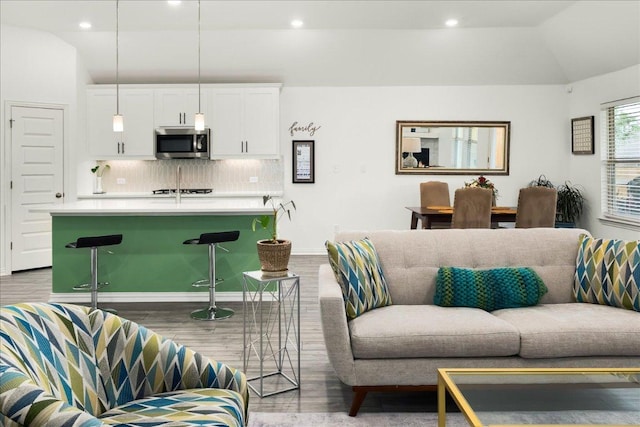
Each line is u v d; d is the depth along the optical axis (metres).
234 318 4.75
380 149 8.00
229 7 5.76
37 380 1.67
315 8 5.82
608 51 6.41
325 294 2.79
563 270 3.46
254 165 7.99
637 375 2.32
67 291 5.32
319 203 8.03
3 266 6.81
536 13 6.14
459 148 8.00
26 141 6.94
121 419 1.79
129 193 7.89
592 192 7.37
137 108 7.60
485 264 3.46
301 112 7.95
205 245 5.35
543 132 7.99
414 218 7.08
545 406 2.04
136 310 5.05
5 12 5.99
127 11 5.91
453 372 2.32
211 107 7.61
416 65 7.54
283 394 3.10
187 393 2.03
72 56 7.22
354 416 2.79
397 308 3.17
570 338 2.73
